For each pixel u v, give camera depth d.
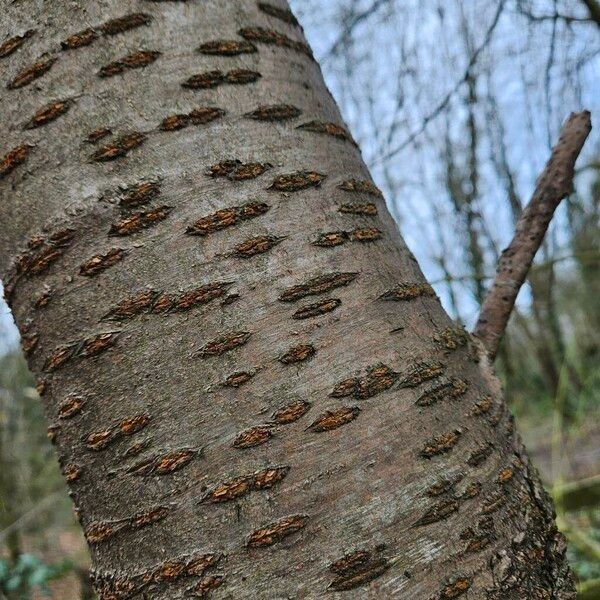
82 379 0.35
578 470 2.07
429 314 0.39
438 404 0.37
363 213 0.39
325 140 0.40
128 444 0.34
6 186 0.37
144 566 0.34
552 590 0.37
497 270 0.52
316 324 0.35
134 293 0.35
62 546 2.50
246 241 0.36
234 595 0.33
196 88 0.37
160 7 0.38
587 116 0.54
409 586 0.33
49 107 0.37
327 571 0.33
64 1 0.38
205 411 0.34
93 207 0.36
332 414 0.34
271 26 0.41
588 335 2.77
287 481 0.33
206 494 0.33
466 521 0.35
